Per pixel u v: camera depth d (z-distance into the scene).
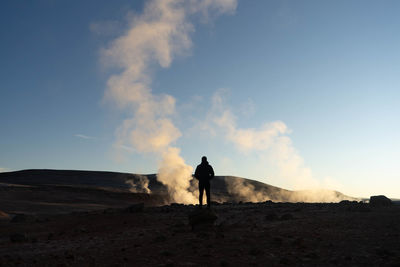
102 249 9.54
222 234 10.05
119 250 9.10
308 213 15.39
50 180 75.25
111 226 15.84
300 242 8.32
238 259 7.19
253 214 16.81
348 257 6.75
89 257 8.40
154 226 14.56
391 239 8.27
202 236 10.05
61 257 8.61
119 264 7.33
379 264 6.28
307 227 10.94
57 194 52.91
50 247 10.95
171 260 7.39
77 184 69.56
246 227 11.95
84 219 18.91
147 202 59.78
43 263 7.98
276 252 7.64
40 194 51.38
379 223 10.85
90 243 11.13
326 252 7.42
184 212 19.38
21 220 19.70
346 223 11.29
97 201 51.47
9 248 11.19
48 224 18.02
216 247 8.47
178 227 13.27
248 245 8.51
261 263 6.80
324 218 13.01
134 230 13.75
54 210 36.47
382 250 7.05
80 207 41.94
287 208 19.17
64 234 14.31
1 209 33.97
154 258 7.71
